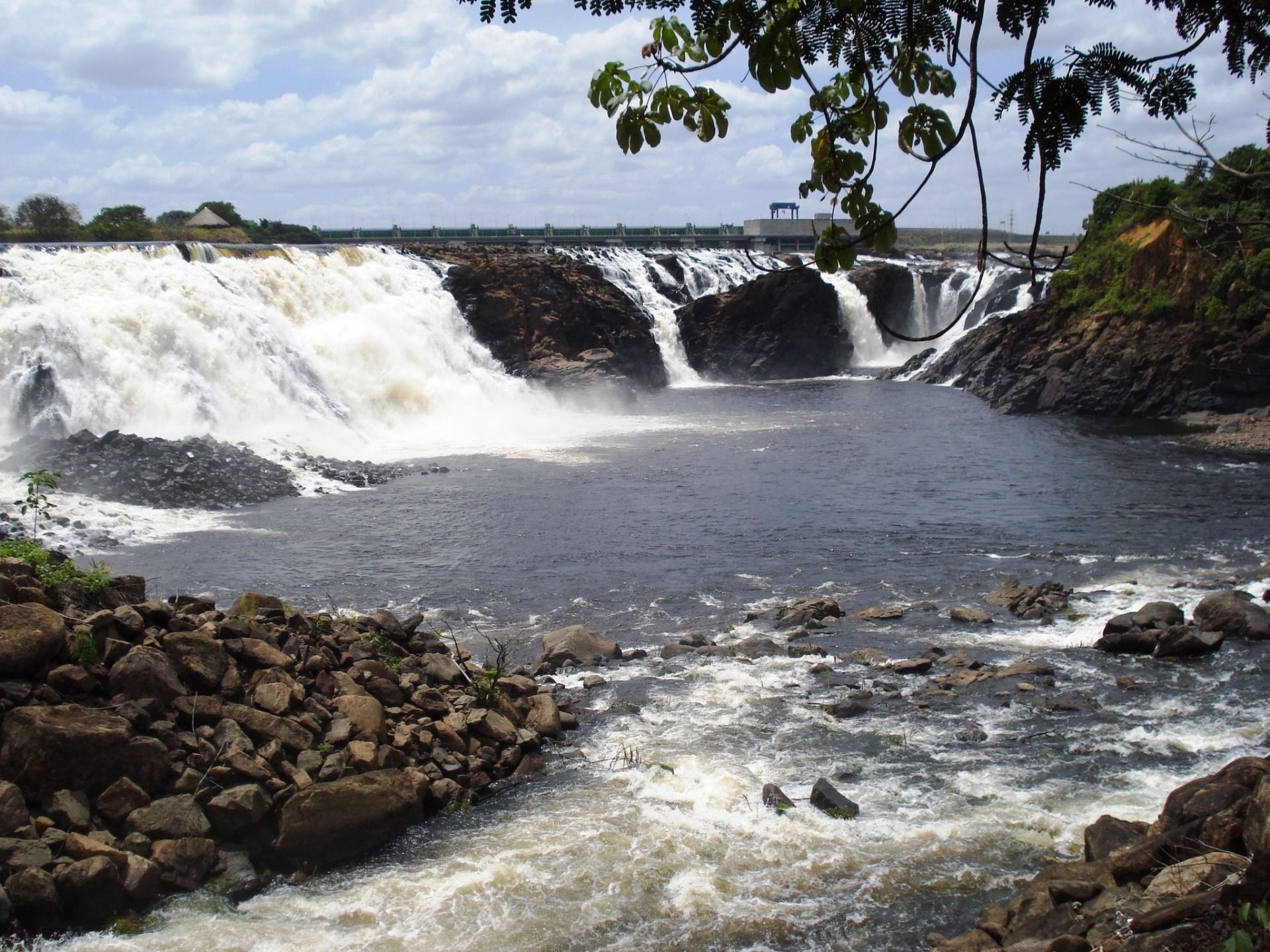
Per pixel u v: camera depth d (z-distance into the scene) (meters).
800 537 27.89
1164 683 16.91
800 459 39.81
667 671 17.94
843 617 21.30
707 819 12.45
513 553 26.39
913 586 23.42
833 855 11.55
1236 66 3.60
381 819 11.82
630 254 79.69
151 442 32.78
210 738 12.02
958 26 3.59
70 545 25.78
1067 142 3.46
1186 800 10.34
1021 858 11.41
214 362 39.94
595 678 17.36
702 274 82.12
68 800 10.65
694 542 27.45
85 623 12.39
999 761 14.01
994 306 73.94
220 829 11.14
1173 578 23.39
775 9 3.87
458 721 14.05
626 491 33.78
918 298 81.31
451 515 30.38
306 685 13.53
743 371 72.75
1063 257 3.59
